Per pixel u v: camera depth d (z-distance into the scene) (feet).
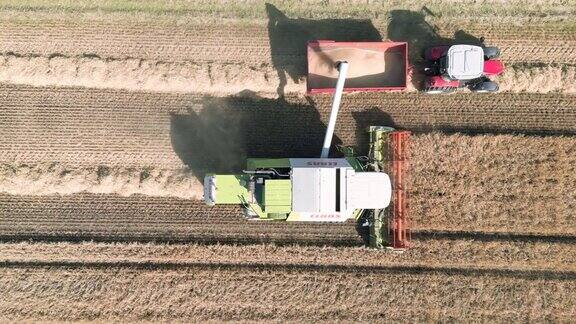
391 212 64.80
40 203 65.46
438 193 65.87
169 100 66.59
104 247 64.90
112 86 66.28
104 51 66.44
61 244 64.49
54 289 64.18
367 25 67.05
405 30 67.05
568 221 65.72
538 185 65.92
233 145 66.39
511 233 66.13
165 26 66.85
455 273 65.57
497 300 65.21
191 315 64.39
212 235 65.62
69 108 66.08
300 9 67.05
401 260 65.72
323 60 64.18
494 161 66.13
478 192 65.87
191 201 65.98
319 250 65.46
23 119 65.82
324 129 66.59
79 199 65.57
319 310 64.80
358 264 65.82
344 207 57.36
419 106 66.90
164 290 64.49
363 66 64.44
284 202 56.95
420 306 64.95
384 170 64.95
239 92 66.49
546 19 67.00
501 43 67.15
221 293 64.64
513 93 67.26
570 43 66.69
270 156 66.33
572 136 66.18
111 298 64.18
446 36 67.15
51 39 66.44
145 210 65.67
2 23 66.59
